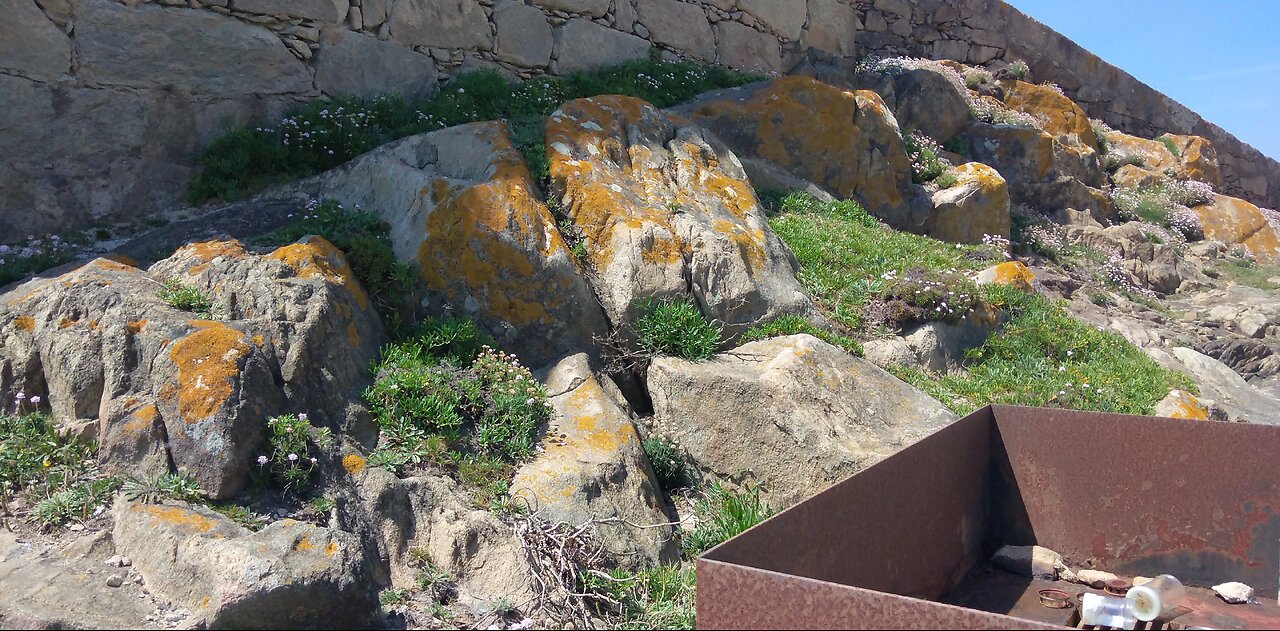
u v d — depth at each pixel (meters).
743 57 11.61
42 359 4.39
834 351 5.78
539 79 9.02
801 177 9.00
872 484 3.39
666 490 5.23
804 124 9.04
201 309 4.62
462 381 4.95
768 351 5.77
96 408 4.29
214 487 3.94
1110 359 7.15
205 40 6.79
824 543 3.14
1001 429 4.31
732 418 5.30
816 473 5.10
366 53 7.79
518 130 6.65
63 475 4.09
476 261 5.50
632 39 10.16
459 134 6.34
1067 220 12.11
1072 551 4.17
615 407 5.10
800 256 7.33
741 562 2.74
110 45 6.33
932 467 3.80
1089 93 16.62
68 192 6.11
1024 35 15.63
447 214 5.60
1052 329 7.19
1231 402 7.62
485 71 8.58
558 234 5.71
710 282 6.05
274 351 4.47
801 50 12.48
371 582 3.73
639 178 6.62
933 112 11.80
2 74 5.85
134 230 6.16
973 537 4.18
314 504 4.10
